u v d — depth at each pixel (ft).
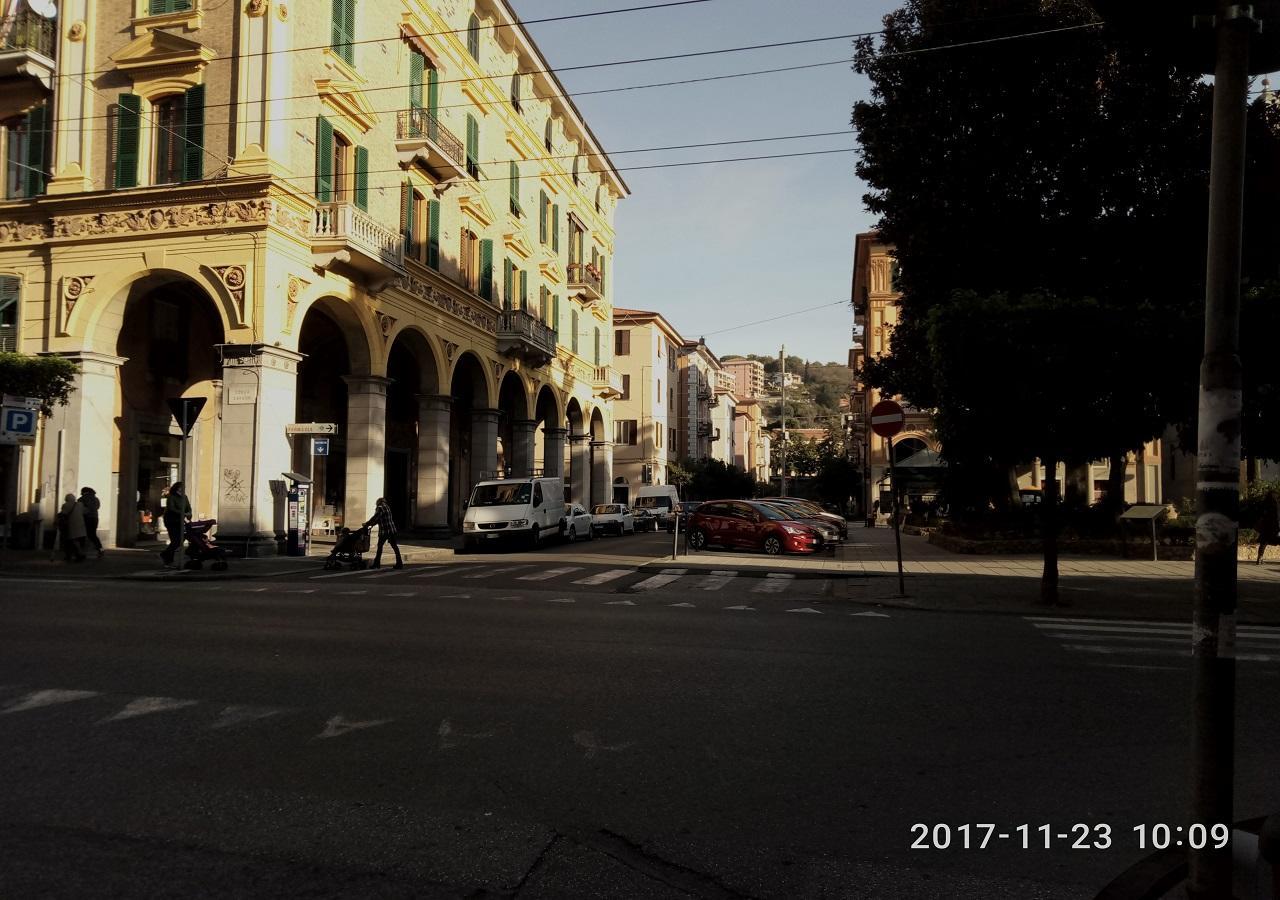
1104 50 60.18
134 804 14.73
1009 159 63.82
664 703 21.49
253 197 66.54
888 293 158.40
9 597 41.39
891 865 12.64
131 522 74.79
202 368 82.99
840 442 329.31
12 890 11.62
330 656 27.09
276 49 67.72
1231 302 9.98
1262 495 68.49
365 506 80.12
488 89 108.17
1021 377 40.52
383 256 76.84
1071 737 18.88
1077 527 74.28
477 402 109.50
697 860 12.71
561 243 140.26
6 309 71.61
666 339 225.56
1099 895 11.06
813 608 41.14
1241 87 9.99
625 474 204.54
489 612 37.78
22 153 73.36
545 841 13.29
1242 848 10.00
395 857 12.69
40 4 71.97
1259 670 26.45
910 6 67.10
